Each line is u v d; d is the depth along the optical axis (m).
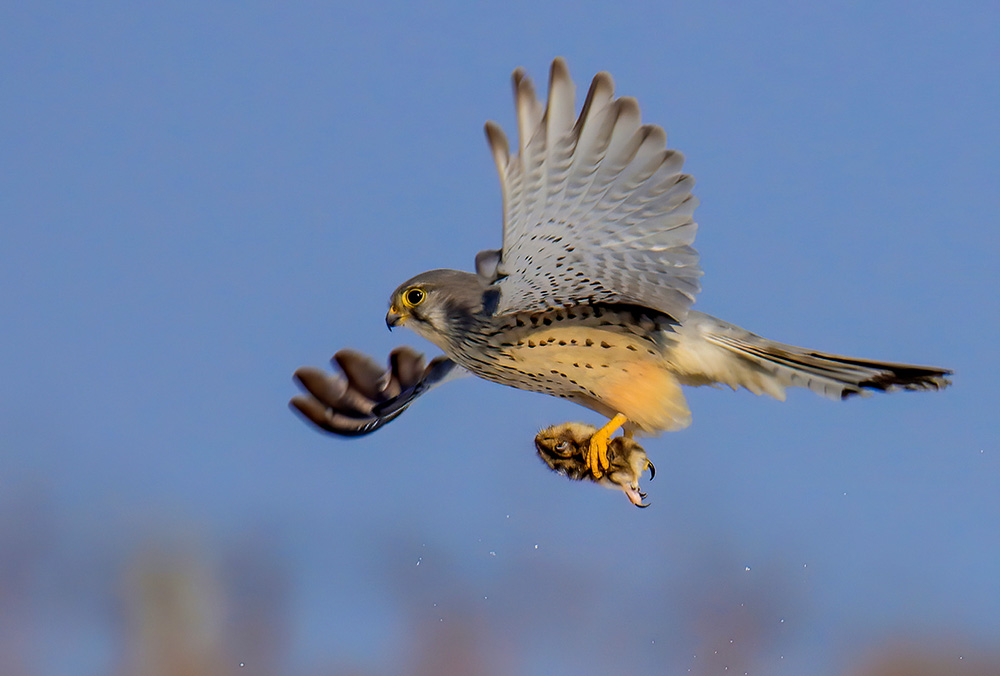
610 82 10.61
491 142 10.71
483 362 12.88
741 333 12.50
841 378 12.29
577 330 12.48
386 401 14.20
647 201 11.04
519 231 11.14
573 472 13.12
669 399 12.60
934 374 12.05
